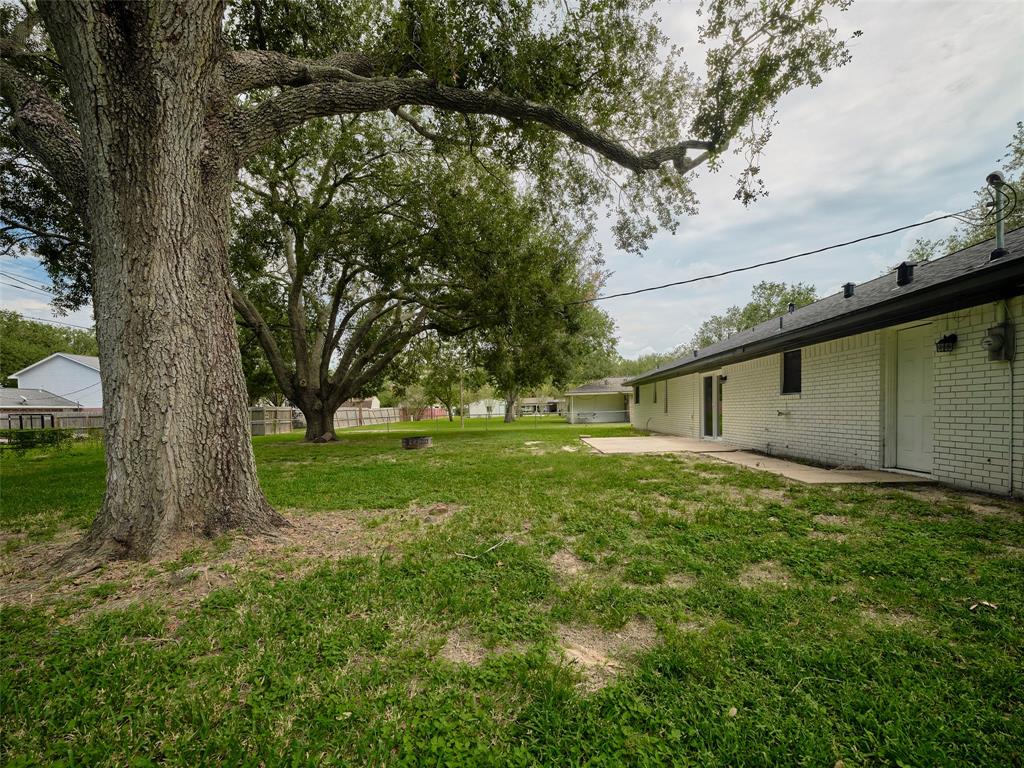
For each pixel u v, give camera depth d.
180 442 3.64
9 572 3.25
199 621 2.42
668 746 1.49
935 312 5.39
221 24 3.85
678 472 7.06
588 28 6.18
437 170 11.95
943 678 1.82
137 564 3.29
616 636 2.24
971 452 5.20
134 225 3.54
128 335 3.53
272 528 4.04
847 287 8.99
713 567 3.05
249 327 14.95
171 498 3.57
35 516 5.14
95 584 2.98
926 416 6.04
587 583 2.82
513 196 12.35
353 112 5.15
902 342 6.44
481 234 12.02
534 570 3.07
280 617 2.44
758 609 2.41
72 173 3.81
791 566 3.06
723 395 12.01
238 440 4.00
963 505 4.51
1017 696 1.71
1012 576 2.76
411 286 13.56
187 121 3.69
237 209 12.80
